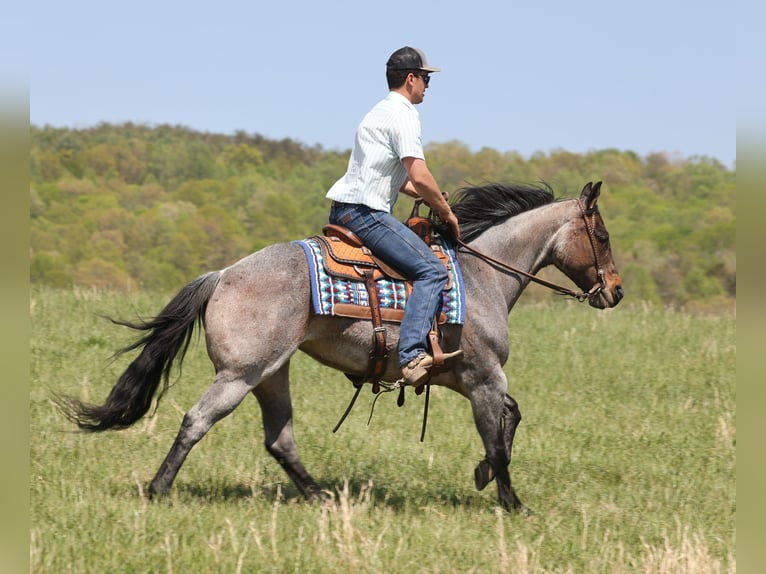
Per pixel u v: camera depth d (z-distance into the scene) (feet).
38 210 184.85
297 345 25.58
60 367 42.14
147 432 33.71
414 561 22.25
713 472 33.12
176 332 25.35
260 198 215.31
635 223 207.72
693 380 47.67
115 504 24.76
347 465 32.24
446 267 26.73
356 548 22.34
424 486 30.60
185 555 21.34
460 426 38.32
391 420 38.65
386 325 26.03
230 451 32.73
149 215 191.31
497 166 248.52
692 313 69.97
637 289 160.35
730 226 185.16
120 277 158.10
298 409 39.50
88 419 25.88
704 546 24.09
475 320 27.25
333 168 262.26
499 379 27.73
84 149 241.14
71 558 20.77
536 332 58.29
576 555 23.86
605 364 50.31
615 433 38.14
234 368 24.94
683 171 263.49
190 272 173.37
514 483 31.71
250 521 23.99
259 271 25.29
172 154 247.91
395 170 26.81
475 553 23.31
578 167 261.65
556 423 39.45
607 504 29.40
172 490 27.12
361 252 26.35
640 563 23.62
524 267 29.58
